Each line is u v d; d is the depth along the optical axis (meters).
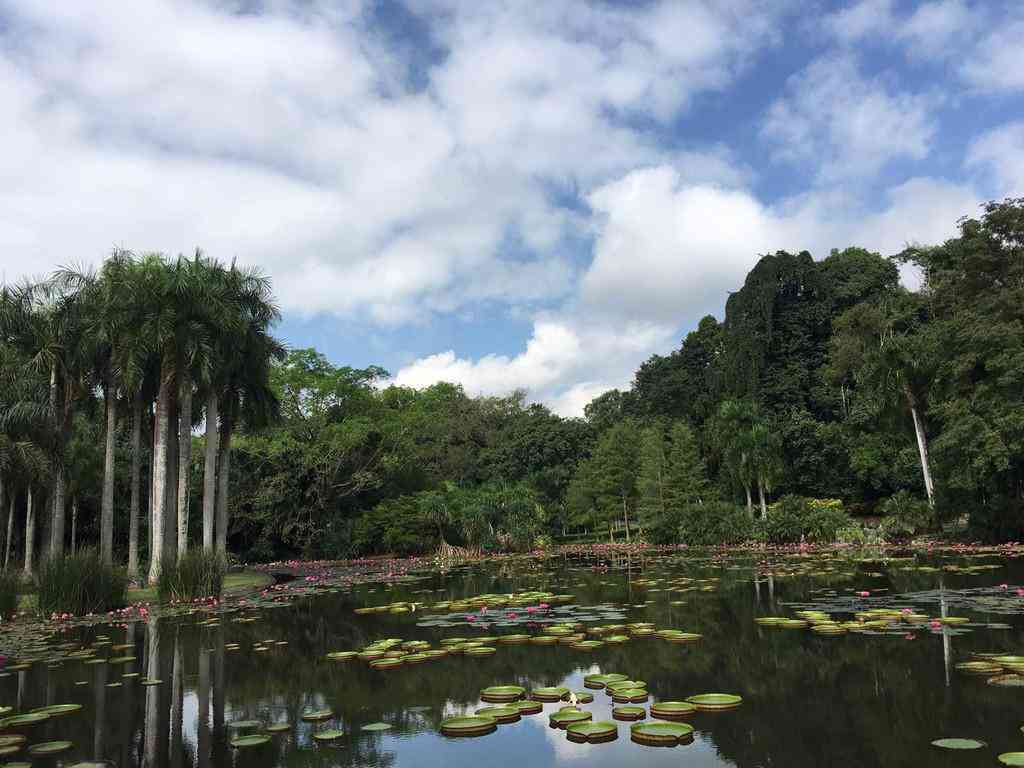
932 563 17.94
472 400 64.56
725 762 4.78
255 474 38.47
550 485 52.19
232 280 25.19
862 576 15.71
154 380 24.08
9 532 24.78
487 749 5.33
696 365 58.34
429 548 39.03
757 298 50.09
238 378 26.11
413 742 5.58
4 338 21.77
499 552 37.38
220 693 7.49
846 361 42.97
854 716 5.62
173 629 12.41
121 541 33.88
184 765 5.25
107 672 8.77
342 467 41.09
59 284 22.20
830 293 50.50
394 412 53.44
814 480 42.31
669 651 8.49
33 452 19.41
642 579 18.12
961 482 22.92
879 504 40.41
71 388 22.44
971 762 4.54
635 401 67.25
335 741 5.68
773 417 45.66
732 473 37.09
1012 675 6.55
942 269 37.72
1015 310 24.28
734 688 6.67
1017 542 23.03
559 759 5.03
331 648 9.97
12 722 6.46
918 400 30.55
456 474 56.16
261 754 5.44
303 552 38.31
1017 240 29.69
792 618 10.28
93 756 5.54
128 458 33.94
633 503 46.19
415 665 8.45
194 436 38.97
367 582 21.47
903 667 7.04
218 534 26.53
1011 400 21.88
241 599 17.28
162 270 21.61
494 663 8.37
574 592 15.75
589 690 6.97
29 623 13.86
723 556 25.78
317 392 47.47
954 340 25.19
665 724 5.59
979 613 9.89
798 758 4.79
